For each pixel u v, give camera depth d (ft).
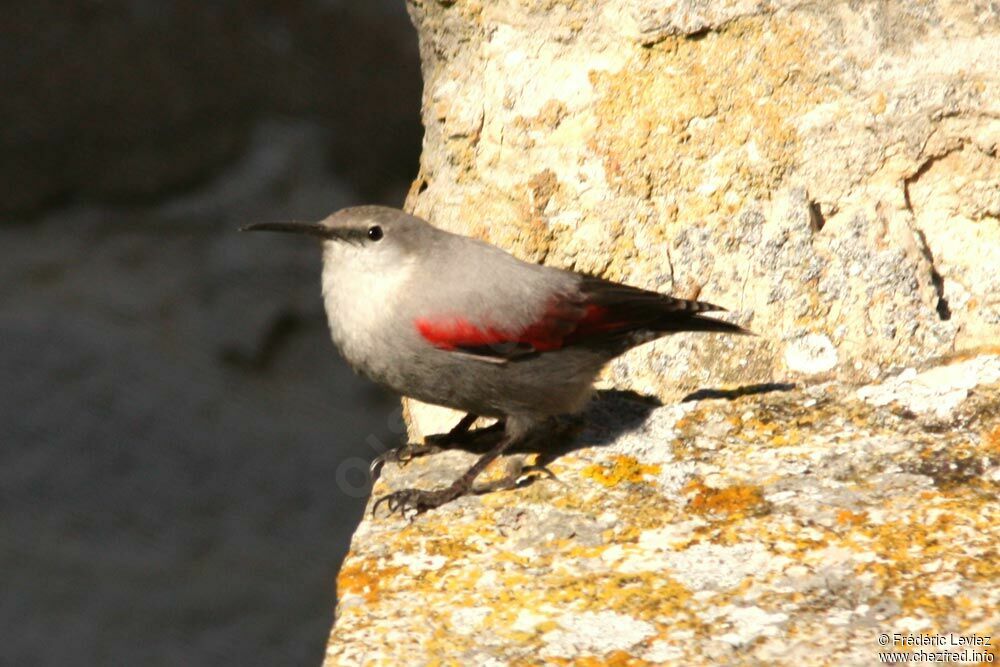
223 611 51.78
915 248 29.45
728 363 30.22
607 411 29.25
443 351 27.07
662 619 21.47
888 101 29.43
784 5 29.96
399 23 67.00
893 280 29.40
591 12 31.27
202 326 60.90
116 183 64.34
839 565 22.45
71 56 63.72
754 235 30.17
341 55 66.59
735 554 23.16
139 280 61.98
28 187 63.41
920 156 29.37
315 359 61.87
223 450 56.54
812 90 29.89
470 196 32.32
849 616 21.03
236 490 55.83
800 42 29.89
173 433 56.65
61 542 53.21
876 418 27.30
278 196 64.95
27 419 55.93
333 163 66.74
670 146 30.60
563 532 24.40
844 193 29.84
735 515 24.43
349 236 27.71
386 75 66.90
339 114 66.90
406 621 22.03
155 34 64.54
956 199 29.60
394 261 27.63
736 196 30.32
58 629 50.52
